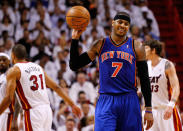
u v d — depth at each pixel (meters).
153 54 12.31
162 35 35.53
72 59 8.90
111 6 36.09
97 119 8.63
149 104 8.77
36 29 30.42
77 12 8.95
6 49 26.48
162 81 12.12
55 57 28.45
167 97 12.23
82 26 8.98
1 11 30.47
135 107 8.71
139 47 8.85
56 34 31.48
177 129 11.93
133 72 8.81
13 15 31.03
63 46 29.20
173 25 36.47
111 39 8.96
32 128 10.43
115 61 8.75
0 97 11.93
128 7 35.78
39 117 10.47
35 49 27.95
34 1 33.28
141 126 8.82
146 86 8.79
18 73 10.48
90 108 20.64
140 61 8.87
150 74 12.28
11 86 10.29
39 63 25.89
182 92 29.97
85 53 9.02
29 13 31.75
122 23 8.78
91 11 32.88
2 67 12.26
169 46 34.62
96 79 24.91
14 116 11.54
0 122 11.99
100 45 8.96
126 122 8.63
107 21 33.94
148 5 38.69
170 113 11.28
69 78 26.05
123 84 8.73
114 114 8.62
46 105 10.84
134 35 31.56
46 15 31.70
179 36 34.16
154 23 35.44
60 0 34.16
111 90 8.71
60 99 21.64
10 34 30.12
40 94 10.73
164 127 12.12
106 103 8.69
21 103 10.66
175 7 35.84
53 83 11.49
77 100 22.75
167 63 12.12
